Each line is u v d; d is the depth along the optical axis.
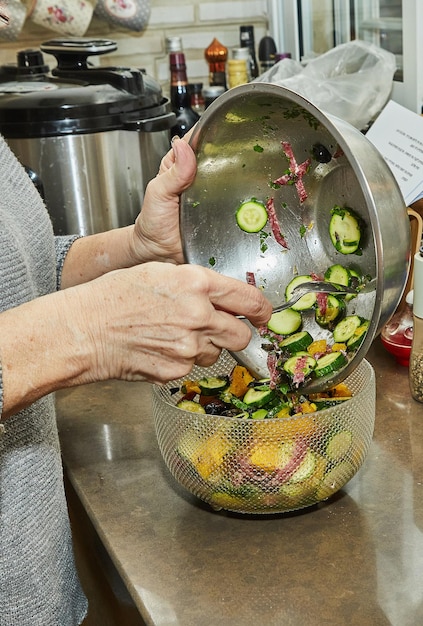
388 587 0.74
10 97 1.35
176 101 1.62
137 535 0.85
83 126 1.34
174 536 0.84
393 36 1.54
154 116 1.41
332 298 0.83
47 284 0.92
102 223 1.41
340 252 0.81
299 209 0.85
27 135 1.34
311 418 0.79
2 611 0.81
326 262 0.85
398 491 0.88
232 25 1.89
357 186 0.78
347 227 0.80
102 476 0.97
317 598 0.73
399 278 0.70
